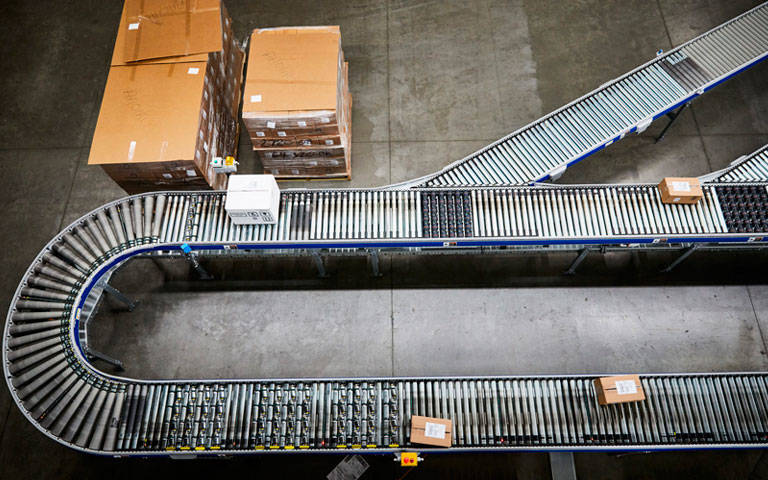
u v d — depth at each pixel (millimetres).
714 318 8211
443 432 6145
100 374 6629
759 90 9953
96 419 6430
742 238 7164
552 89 10078
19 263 8734
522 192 7500
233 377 7957
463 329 8195
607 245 7703
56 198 9258
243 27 10789
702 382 6598
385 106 9953
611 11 10812
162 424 6430
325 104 7645
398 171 9383
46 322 6762
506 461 7359
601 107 8461
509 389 6543
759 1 10805
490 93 10062
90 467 7387
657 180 9219
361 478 7309
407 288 8484
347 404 6488
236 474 7363
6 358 6574
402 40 10633
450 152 9531
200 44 8164
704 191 7500
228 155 9172
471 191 7547
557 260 8633
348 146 9164
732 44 8922
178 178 7980
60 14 10992
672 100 8391
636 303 8320
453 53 10469
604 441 6254
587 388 6539
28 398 6477
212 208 7457
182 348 8125
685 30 10602
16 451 7473
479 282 8500
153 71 8047
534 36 10602
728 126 9641
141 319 8297
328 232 7250
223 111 9070
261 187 7008
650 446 6219
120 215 7414
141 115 7746
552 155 8070
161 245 7160
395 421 6391
